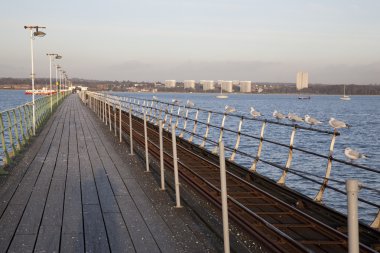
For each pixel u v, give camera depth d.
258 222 7.50
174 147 8.11
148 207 8.13
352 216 3.05
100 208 8.01
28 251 5.80
